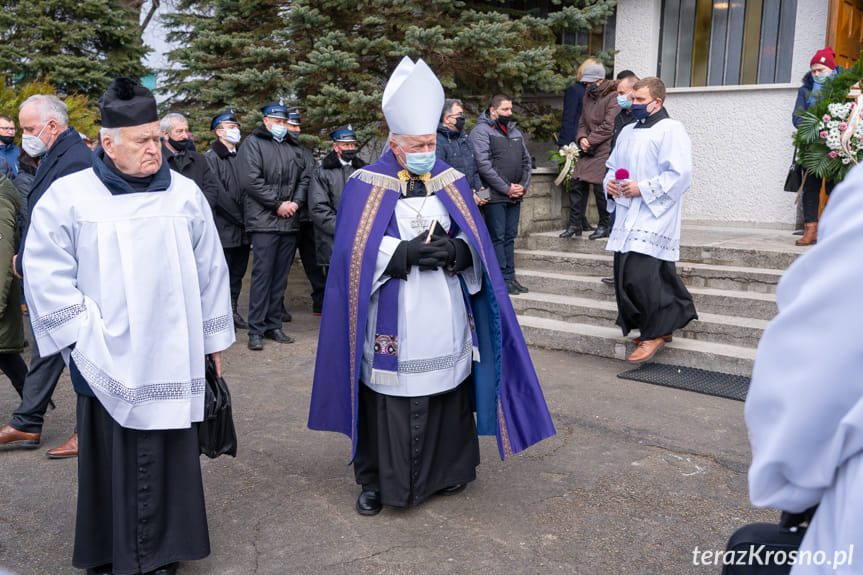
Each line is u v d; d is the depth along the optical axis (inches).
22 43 487.2
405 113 118.8
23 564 112.0
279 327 247.4
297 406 184.2
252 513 128.7
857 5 292.8
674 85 336.5
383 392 124.3
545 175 300.4
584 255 270.2
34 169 238.4
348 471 146.8
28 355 234.2
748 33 314.5
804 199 247.3
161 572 106.0
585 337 227.0
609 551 114.0
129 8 538.3
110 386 99.0
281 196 240.4
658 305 199.9
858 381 43.0
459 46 295.4
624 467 145.6
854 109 196.7
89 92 508.4
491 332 130.5
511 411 130.0
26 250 101.4
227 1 332.5
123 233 101.2
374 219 124.1
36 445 158.6
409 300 122.9
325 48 288.7
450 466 131.8
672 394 188.2
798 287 46.4
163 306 103.2
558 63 334.3
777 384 45.6
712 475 141.3
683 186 190.7
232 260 266.2
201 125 350.9
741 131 313.9
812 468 45.6
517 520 124.6
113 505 102.7
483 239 127.7
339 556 113.7
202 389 108.0
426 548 115.8
